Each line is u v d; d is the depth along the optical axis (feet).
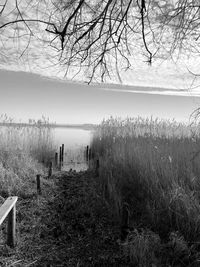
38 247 16.56
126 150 31.30
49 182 30.19
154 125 48.91
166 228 17.12
